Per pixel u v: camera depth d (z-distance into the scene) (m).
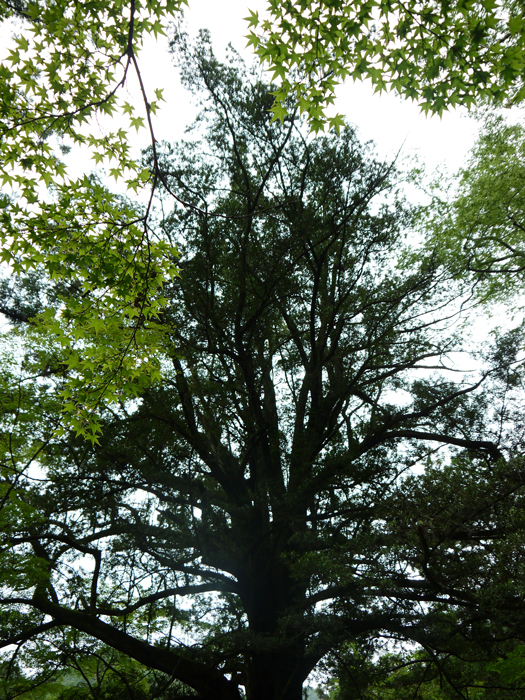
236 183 12.55
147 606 12.95
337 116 5.01
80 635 11.84
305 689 13.02
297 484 11.61
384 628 9.27
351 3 4.52
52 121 5.14
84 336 5.91
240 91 11.85
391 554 8.69
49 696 12.86
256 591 12.30
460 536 8.58
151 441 11.58
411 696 12.09
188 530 12.09
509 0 5.73
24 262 5.47
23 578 10.20
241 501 12.38
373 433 12.89
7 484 10.45
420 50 4.71
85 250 5.35
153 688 11.48
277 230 12.20
